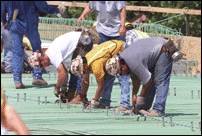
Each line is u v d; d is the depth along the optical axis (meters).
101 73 19.45
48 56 21.72
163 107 18.62
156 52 17.81
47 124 16.16
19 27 27.59
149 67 18.00
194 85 32.91
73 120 17.11
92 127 15.67
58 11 28.52
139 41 18.06
